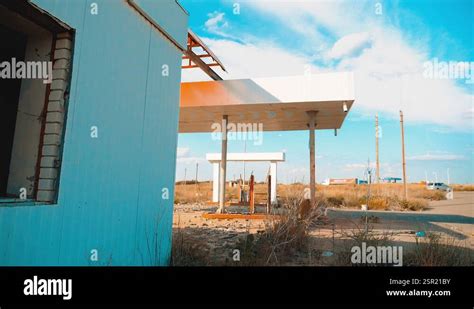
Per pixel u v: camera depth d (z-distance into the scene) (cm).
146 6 396
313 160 978
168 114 462
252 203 1108
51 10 256
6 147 279
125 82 358
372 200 1753
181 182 4716
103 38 321
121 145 351
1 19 263
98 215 312
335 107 930
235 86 905
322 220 943
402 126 2259
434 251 495
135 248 375
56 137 268
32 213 239
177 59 492
